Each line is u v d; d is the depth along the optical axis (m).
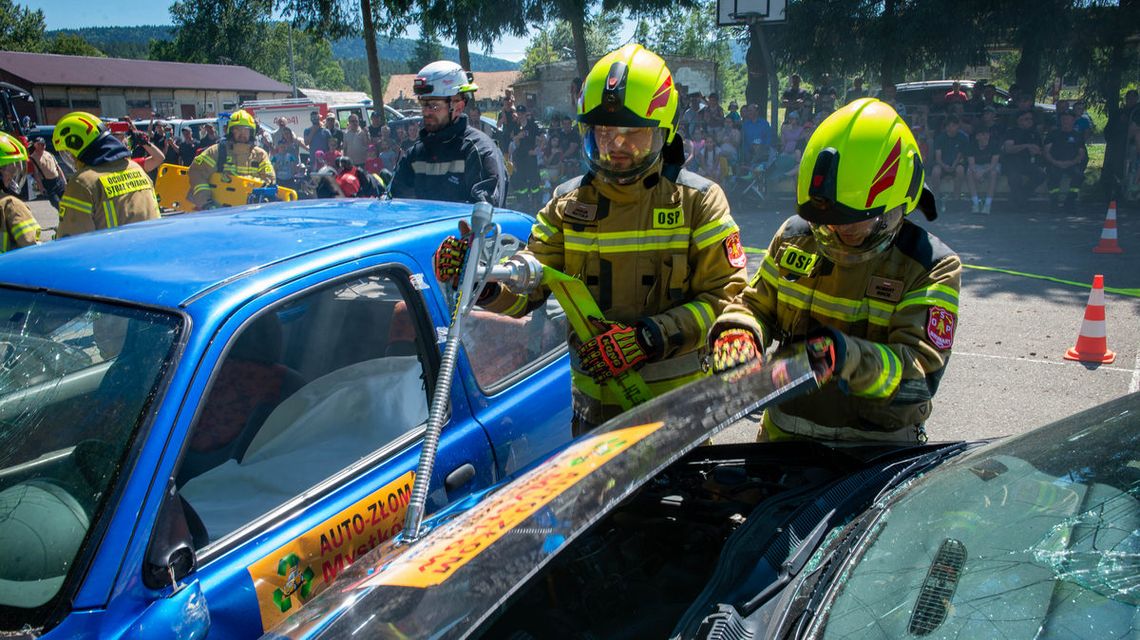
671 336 2.33
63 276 2.25
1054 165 11.88
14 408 2.02
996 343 6.00
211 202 8.28
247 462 2.21
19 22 72.50
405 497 2.31
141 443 1.81
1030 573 1.37
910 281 2.16
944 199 12.30
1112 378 5.24
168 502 1.80
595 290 2.55
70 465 1.85
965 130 12.12
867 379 1.95
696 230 2.45
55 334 2.08
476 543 1.61
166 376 1.90
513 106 15.23
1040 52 14.17
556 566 2.06
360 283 2.40
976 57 15.01
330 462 2.28
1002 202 12.86
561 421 2.96
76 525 1.75
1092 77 14.52
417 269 2.57
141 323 2.02
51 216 15.06
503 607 1.86
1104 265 8.41
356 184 6.18
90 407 1.92
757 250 9.72
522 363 2.93
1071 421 1.86
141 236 2.55
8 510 1.83
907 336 2.09
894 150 1.97
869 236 2.06
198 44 60.66
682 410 1.96
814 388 1.91
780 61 16.28
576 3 17.08
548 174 13.88
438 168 5.11
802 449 2.33
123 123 9.80
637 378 2.45
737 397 1.91
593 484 1.73
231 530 2.00
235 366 2.22
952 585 1.40
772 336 2.42
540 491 1.76
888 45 15.14
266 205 3.19
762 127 13.38
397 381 2.49
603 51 44.97
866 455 2.21
